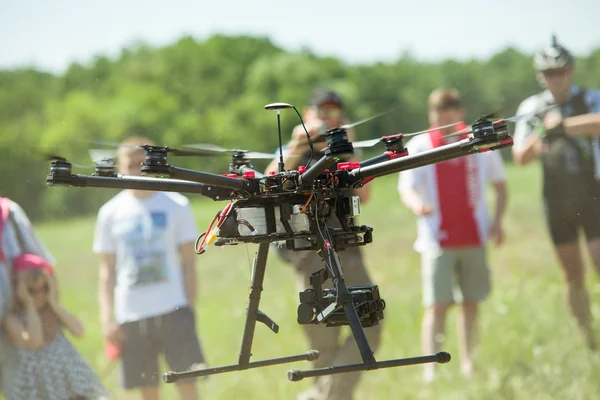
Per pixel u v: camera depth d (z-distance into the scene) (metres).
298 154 19.14
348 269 20.31
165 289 20.97
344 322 10.25
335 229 10.33
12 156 97.44
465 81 188.25
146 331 20.83
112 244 21.36
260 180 10.12
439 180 24.11
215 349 26.92
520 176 95.75
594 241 24.81
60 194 108.25
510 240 47.97
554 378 21.58
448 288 24.03
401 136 11.07
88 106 178.50
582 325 24.62
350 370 9.54
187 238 21.41
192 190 10.26
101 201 110.38
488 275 24.28
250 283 10.95
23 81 187.88
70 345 20.31
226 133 189.50
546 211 25.31
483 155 24.70
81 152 24.03
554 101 25.14
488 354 23.97
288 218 10.14
